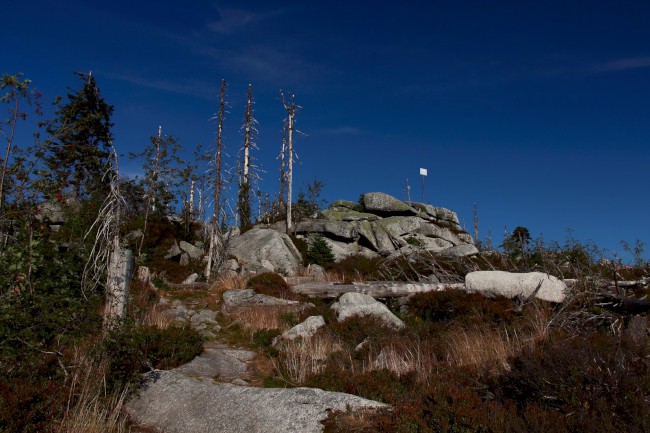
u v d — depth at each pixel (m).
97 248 8.93
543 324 9.18
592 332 8.16
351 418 5.29
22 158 7.47
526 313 10.33
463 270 17.67
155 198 26.31
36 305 6.41
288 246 27.44
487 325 9.96
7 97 7.26
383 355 8.72
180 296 17.42
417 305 13.40
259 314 13.81
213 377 8.54
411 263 19.34
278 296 16.14
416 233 33.97
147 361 8.27
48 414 5.59
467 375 6.63
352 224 32.44
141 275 16.73
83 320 7.09
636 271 12.98
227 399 6.34
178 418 6.29
